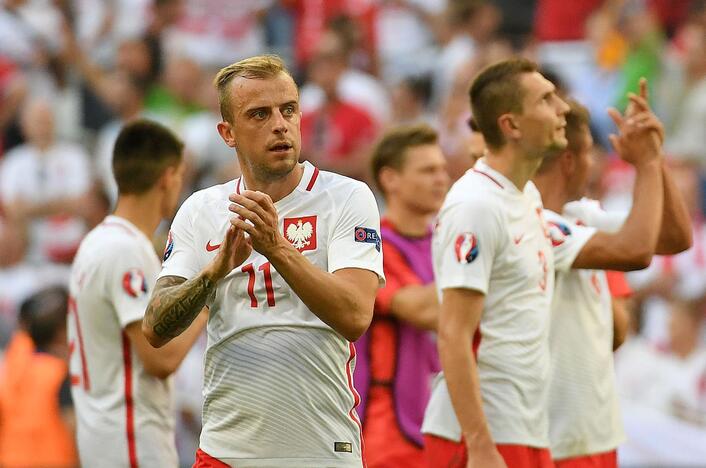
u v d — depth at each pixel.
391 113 42.31
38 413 26.69
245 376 14.69
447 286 16.69
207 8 46.97
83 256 18.86
